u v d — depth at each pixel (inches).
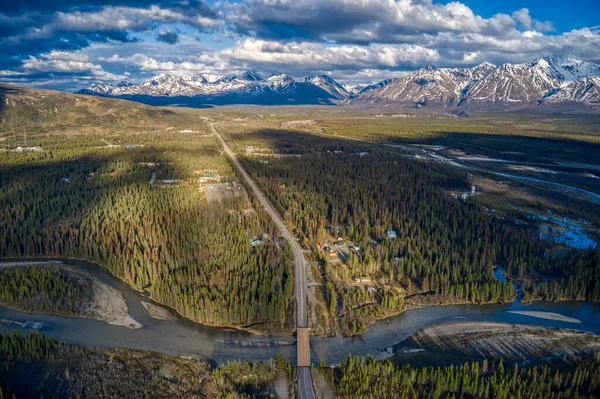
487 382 4813.0
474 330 6314.0
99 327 6195.9
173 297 6761.8
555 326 6476.4
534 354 5689.0
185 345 5836.6
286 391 4943.4
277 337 6077.8
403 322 6560.0
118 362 5383.9
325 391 4938.5
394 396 4714.6
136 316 6510.8
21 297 6712.6
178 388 4931.1
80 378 5049.2
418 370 5108.3
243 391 4906.5
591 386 4840.1
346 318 6525.6
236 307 6318.9
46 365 5231.3
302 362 5467.5
